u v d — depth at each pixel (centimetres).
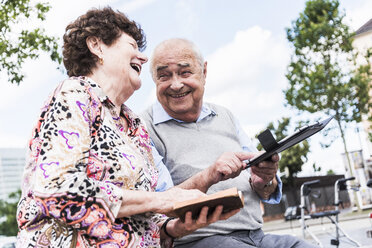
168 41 251
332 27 1852
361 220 1506
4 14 652
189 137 256
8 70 677
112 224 146
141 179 157
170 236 184
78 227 138
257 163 220
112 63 169
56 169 135
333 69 1839
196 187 223
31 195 145
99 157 149
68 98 145
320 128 204
